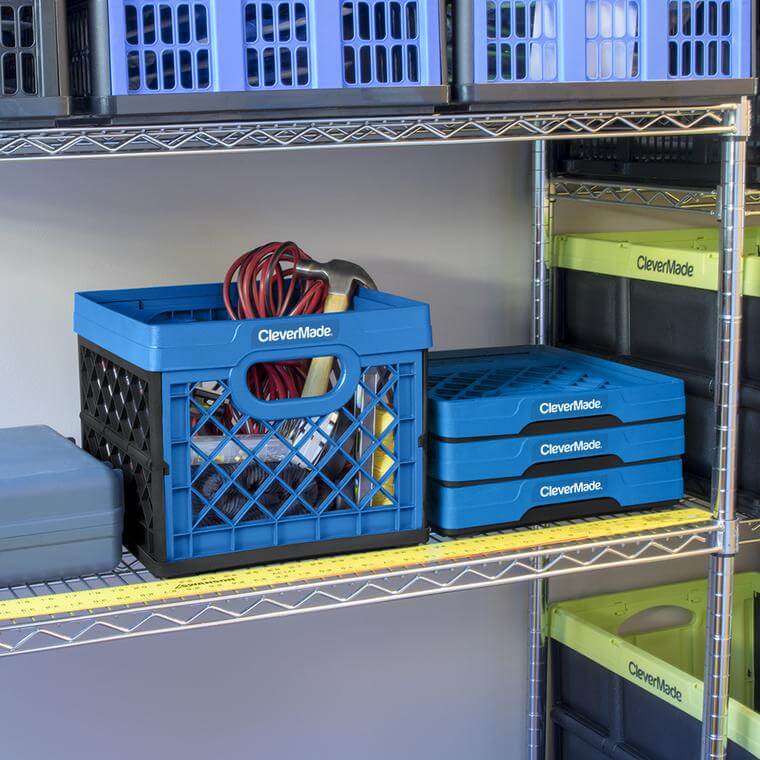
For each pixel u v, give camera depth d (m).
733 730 1.78
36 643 1.88
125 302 1.67
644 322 1.92
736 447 1.68
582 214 2.13
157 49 1.30
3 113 1.25
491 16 1.44
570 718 2.07
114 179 1.81
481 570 2.10
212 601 1.40
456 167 2.02
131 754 1.99
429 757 2.19
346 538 1.51
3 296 1.79
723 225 1.61
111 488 1.41
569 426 1.61
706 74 1.54
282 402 1.43
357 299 1.68
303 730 2.09
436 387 1.68
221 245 1.89
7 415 1.82
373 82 1.39
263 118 1.38
